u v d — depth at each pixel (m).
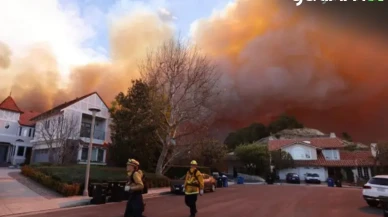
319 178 39.31
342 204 13.18
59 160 24.98
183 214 9.37
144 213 9.52
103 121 34.81
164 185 22.28
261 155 42.56
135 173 6.30
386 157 38.59
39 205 10.60
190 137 25.97
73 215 8.90
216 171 38.16
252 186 29.23
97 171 19.77
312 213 10.17
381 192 11.48
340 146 44.66
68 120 28.33
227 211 10.27
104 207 10.84
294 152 45.56
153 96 24.30
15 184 15.89
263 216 9.27
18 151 39.16
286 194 18.73
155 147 26.17
